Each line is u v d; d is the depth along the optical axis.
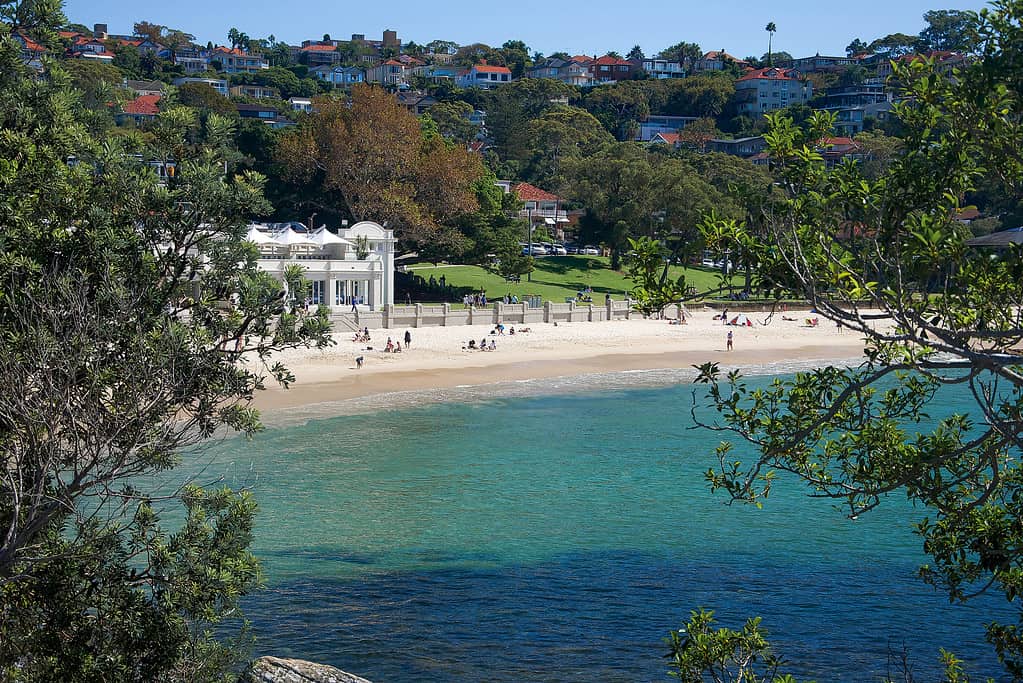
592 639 22.22
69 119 14.04
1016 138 9.69
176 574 12.69
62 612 12.32
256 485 34.34
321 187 103.50
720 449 11.65
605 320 87.75
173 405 12.34
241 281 12.86
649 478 36.81
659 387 59.62
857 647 21.81
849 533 29.89
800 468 11.45
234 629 22.16
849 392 10.14
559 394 56.44
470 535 29.53
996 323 10.44
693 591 25.14
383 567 26.55
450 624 22.88
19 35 14.94
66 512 12.58
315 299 77.44
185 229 13.27
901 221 10.31
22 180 12.95
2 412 11.22
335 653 21.20
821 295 10.09
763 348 78.44
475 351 70.56
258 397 51.81
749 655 11.42
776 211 10.52
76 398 11.76
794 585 25.56
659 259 10.60
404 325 76.62
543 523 30.86
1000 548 11.02
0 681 11.77
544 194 163.75
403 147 99.38
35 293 11.93
